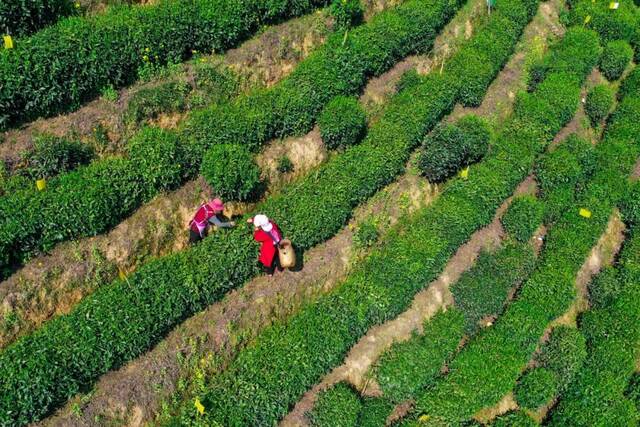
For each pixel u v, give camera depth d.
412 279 17.17
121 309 14.11
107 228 15.30
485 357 16.83
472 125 20.41
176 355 14.60
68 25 16.22
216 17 18.02
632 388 17.94
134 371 14.17
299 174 18.41
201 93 17.70
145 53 17.05
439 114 20.86
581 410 16.89
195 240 15.96
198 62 18.03
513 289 19.02
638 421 17.25
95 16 17.36
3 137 15.04
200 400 14.12
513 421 16.31
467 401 15.94
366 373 16.28
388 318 16.88
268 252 15.63
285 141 18.36
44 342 13.35
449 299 18.05
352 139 18.86
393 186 19.20
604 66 25.91
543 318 17.98
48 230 14.29
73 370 13.37
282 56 19.48
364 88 20.52
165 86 17.12
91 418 13.34
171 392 14.30
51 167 14.93
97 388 13.72
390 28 20.97
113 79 16.66
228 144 16.72
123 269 15.27
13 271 14.10
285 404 14.72
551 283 18.59
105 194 14.95
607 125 24.66
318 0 20.80
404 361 16.14
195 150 16.61
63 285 14.45
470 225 18.67
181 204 16.36
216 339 15.20
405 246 17.69
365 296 16.59
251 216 16.91
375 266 17.27
